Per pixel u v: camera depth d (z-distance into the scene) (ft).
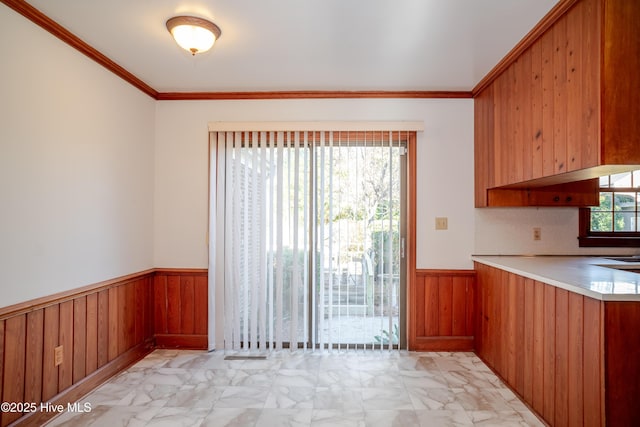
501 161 8.51
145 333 9.79
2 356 5.65
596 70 5.25
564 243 10.09
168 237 10.31
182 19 6.40
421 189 10.11
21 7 5.91
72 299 7.17
